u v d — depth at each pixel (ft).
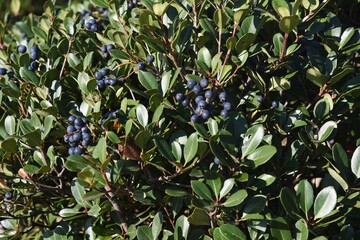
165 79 3.40
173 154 3.28
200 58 3.42
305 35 3.56
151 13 3.36
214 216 3.29
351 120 3.77
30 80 3.65
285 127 3.44
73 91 3.76
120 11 3.87
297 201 3.27
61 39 3.82
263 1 3.62
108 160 3.14
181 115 3.44
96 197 3.22
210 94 3.29
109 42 3.76
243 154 3.27
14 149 3.40
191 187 3.35
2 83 3.67
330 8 3.90
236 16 3.32
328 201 3.24
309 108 3.61
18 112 3.70
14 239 3.82
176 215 3.56
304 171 3.66
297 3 3.34
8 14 4.93
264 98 3.47
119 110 3.43
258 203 3.27
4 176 3.59
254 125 3.30
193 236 3.34
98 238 3.50
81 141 3.36
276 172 3.46
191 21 3.62
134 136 3.34
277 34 3.53
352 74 3.67
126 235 3.48
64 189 3.60
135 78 3.72
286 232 3.24
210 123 3.30
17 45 4.32
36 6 6.33
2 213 3.59
